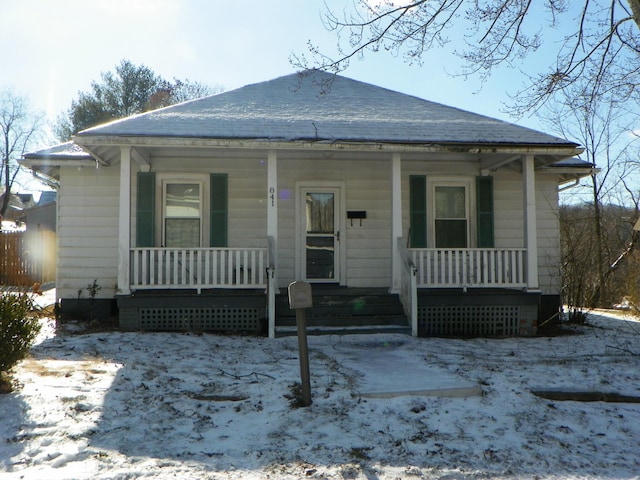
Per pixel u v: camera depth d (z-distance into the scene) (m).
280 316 9.67
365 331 9.33
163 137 9.28
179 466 4.30
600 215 22.75
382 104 12.17
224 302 9.73
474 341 9.30
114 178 11.20
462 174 11.91
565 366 7.34
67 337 9.01
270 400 5.66
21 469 4.17
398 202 10.20
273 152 9.81
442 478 4.27
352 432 4.99
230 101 11.63
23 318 5.98
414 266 9.47
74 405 5.36
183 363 7.13
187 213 11.34
